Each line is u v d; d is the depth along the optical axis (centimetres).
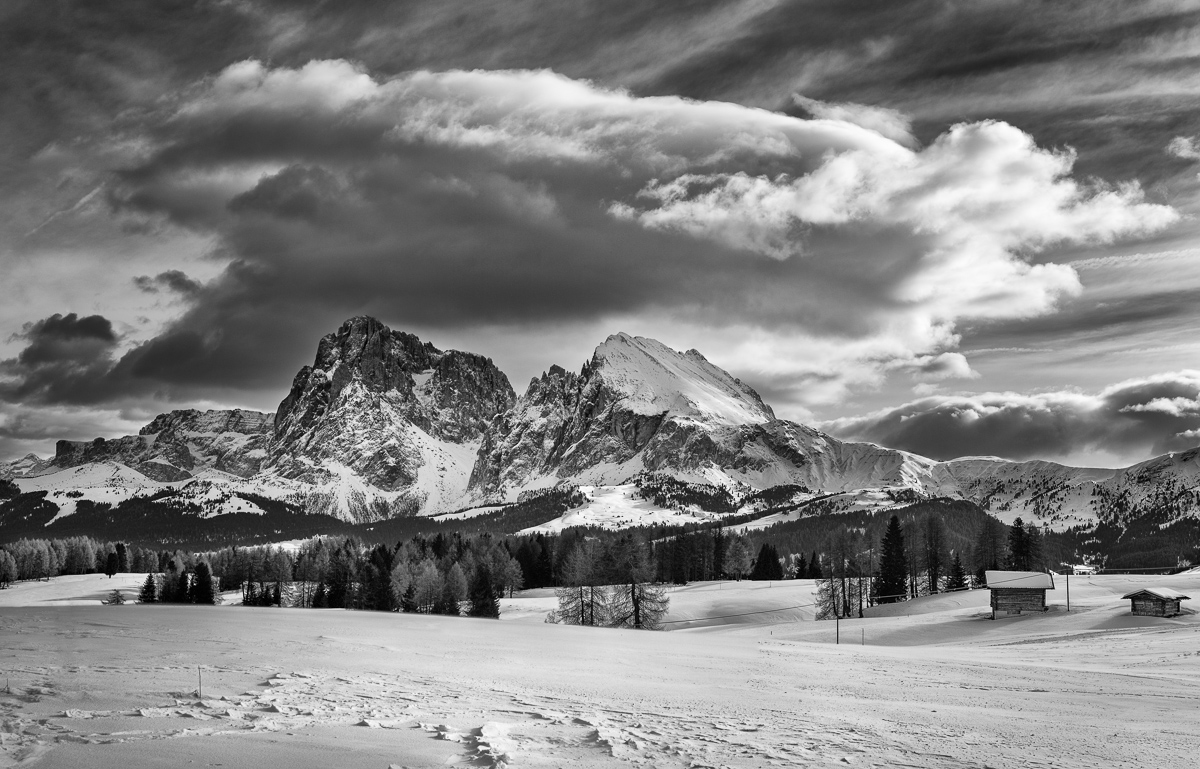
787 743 2469
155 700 2680
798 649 7475
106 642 4631
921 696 3866
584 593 13675
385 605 16462
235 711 2544
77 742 2094
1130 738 2809
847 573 18300
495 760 2050
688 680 4209
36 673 3192
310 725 2386
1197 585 15250
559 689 3525
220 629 6128
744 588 19050
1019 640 9425
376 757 2052
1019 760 2370
